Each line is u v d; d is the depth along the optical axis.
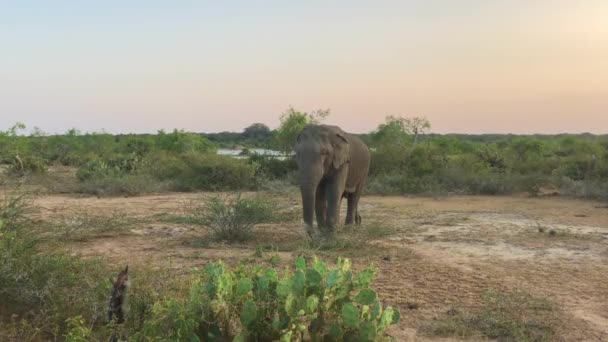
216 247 10.12
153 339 4.14
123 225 11.89
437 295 7.17
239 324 4.65
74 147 42.88
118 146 47.56
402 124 36.28
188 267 8.27
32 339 4.81
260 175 23.38
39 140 42.50
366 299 4.57
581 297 7.15
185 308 4.45
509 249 10.23
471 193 20.91
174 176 23.41
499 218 14.31
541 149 32.69
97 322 5.06
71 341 4.30
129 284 4.47
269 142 31.55
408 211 15.72
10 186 12.90
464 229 12.48
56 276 5.44
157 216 13.66
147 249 9.80
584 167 22.80
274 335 4.39
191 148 38.41
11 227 6.63
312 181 10.27
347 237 10.24
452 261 9.18
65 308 5.15
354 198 12.75
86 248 9.77
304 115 30.73
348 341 4.44
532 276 8.21
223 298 4.52
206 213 12.17
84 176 22.52
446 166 23.28
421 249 10.16
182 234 11.42
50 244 6.39
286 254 9.56
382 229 10.72
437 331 5.87
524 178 20.59
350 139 12.08
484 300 6.82
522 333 5.72
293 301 4.32
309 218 10.29
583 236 11.53
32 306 5.32
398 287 7.52
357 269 8.48
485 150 29.09
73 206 15.96
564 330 5.94
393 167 24.41
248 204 11.05
